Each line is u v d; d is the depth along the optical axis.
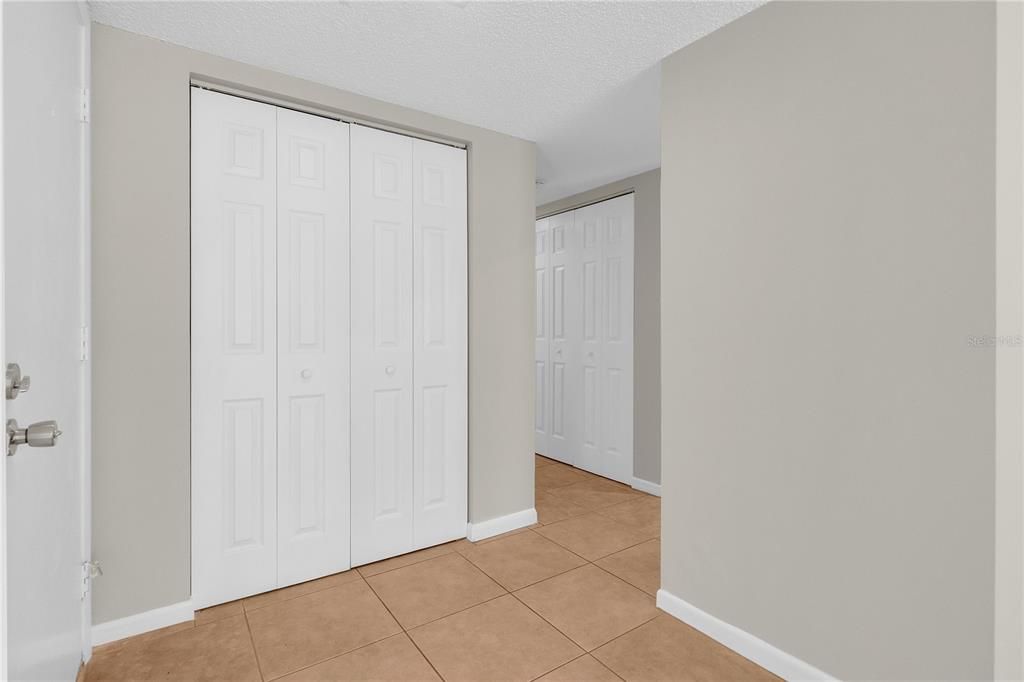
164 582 1.95
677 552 2.05
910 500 1.41
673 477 2.06
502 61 2.10
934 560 1.37
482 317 2.81
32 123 1.11
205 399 2.07
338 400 2.39
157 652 1.79
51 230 1.28
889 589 1.45
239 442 2.14
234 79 2.08
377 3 1.71
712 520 1.92
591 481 3.89
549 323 4.54
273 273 2.22
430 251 2.68
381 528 2.52
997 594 1.27
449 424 2.75
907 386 1.41
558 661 1.76
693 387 1.99
